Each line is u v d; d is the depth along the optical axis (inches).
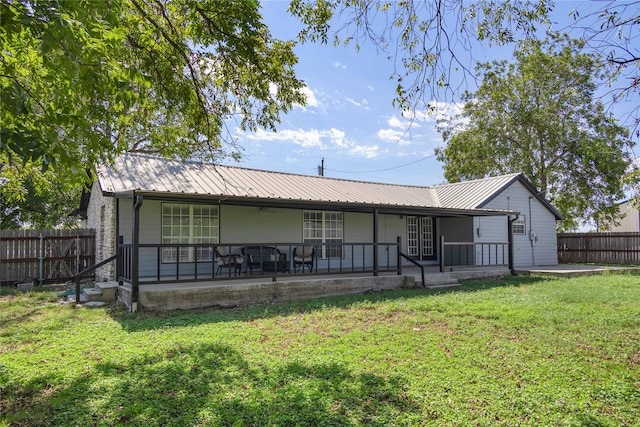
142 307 308.8
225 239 470.9
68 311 310.7
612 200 901.2
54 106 135.6
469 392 150.3
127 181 404.2
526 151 953.5
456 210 533.3
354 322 267.9
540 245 746.8
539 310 299.6
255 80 274.1
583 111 845.8
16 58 131.0
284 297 373.7
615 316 276.1
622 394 149.4
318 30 233.0
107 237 443.2
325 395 147.3
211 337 226.2
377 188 654.5
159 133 278.4
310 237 537.3
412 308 311.9
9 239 480.4
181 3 224.5
